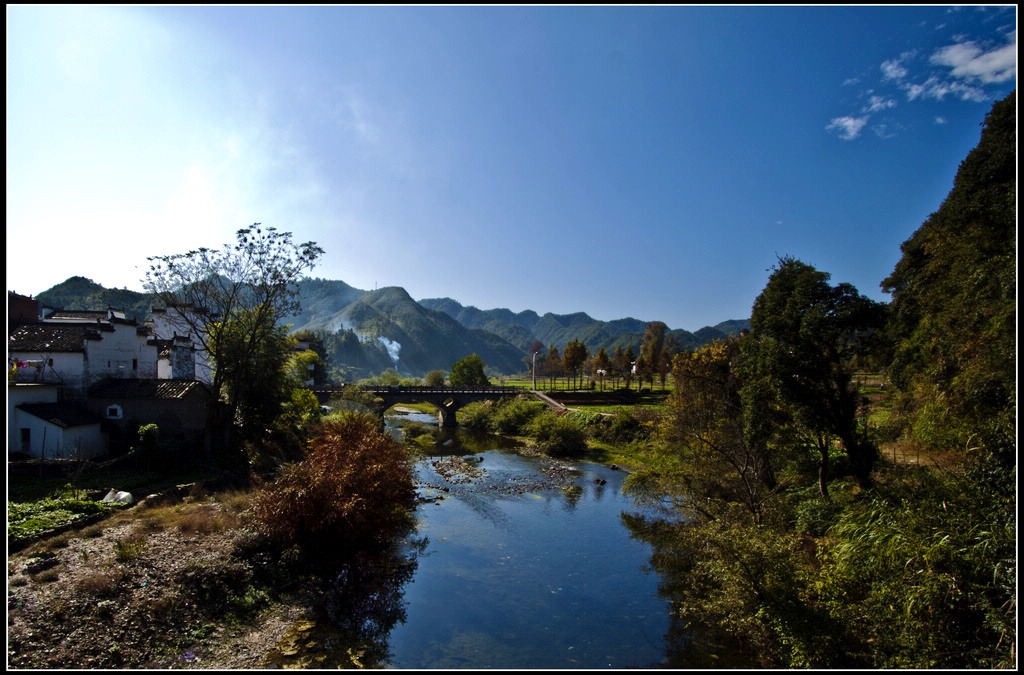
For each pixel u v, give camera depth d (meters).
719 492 19.44
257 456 27.75
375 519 18.61
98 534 15.52
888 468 19.22
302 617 13.52
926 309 22.55
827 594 11.47
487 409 59.75
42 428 21.80
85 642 10.41
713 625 13.21
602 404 59.72
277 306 30.09
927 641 9.61
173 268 27.05
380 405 57.44
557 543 20.02
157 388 26.56
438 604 14.86
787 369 17.25
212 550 15.03
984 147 21.30
